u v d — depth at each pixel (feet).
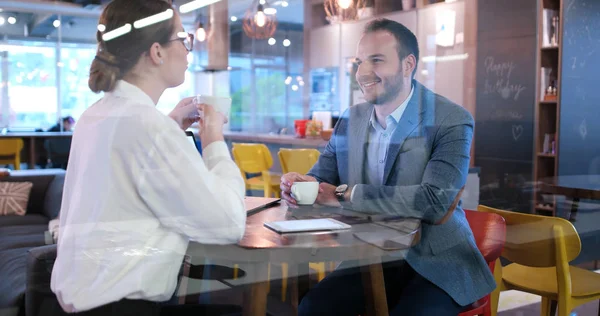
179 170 3.50
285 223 4.40
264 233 4.12
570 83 12.67
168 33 3.81
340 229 4.35
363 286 4.56
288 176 5.51
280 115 18.53
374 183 5.61
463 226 5.13
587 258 6.43
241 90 21.07
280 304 4.15
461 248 5.00
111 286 3.46
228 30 17.25
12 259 5.26
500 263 5.72
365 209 5.00
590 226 7.34
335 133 6.13
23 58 16.90
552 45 12.91
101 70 3.64
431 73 14.19
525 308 6.10
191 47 4.08
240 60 21.75
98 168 3.50
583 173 12.24
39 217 8.82
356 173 5.77
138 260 3.49
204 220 3.57
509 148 13.56
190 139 3.70
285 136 11.53
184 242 3.64
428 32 13.82
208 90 17.04
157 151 3.48
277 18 17.67
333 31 15.02
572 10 12.71
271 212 4.92
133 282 3.48
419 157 5.37
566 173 12.53
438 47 13.99
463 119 5.37
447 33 13.94
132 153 3.46
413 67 5.76
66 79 16.61
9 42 16.97
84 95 3.86
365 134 5.76
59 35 17.03
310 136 11.60
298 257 3.87
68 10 16.10
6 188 9.14
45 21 16.81
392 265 4.56
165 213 3.53
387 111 5.63
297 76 17.25
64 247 3.58
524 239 5.49
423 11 13.70
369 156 5.70
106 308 3.44
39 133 12.92
